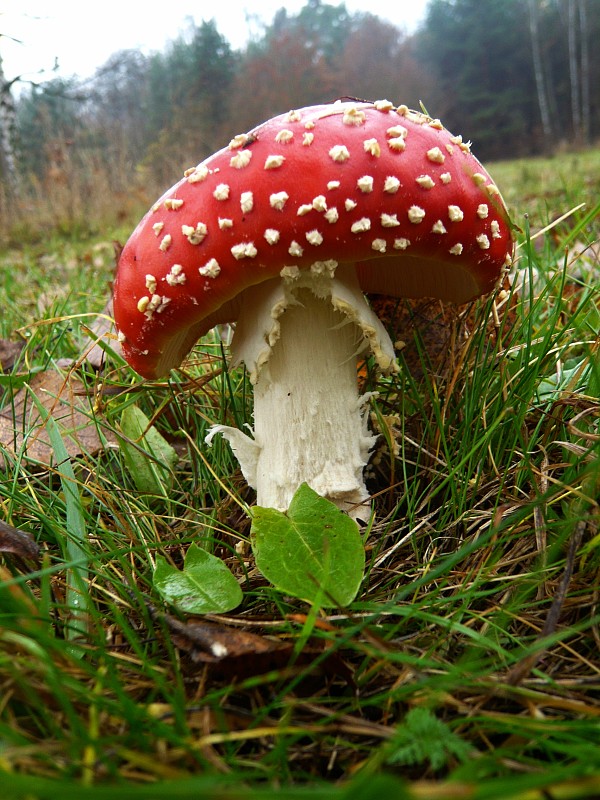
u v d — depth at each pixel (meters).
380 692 0.13
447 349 0.23
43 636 0.11
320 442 0.18
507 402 0.19
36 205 1.25
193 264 0.16
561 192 0.77
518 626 0.14
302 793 0.07
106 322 0.34
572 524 0.14
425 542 0.18
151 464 0.22
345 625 0.14
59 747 0.10
